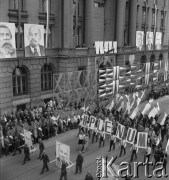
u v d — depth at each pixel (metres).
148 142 22.77
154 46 56.66
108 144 25.44
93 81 38.34
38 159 22.05
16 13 31.19
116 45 44.81
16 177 19.14
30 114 29.50
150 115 28.12
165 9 60.81
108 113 31.14
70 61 37.03
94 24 43.06
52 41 36.84
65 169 18.25
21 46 33.22
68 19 36.00
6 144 22.56
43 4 34.94
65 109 32.78
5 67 30.83
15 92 33.16
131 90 41.91
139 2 51.25
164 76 49.94
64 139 26.55
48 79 37.12
